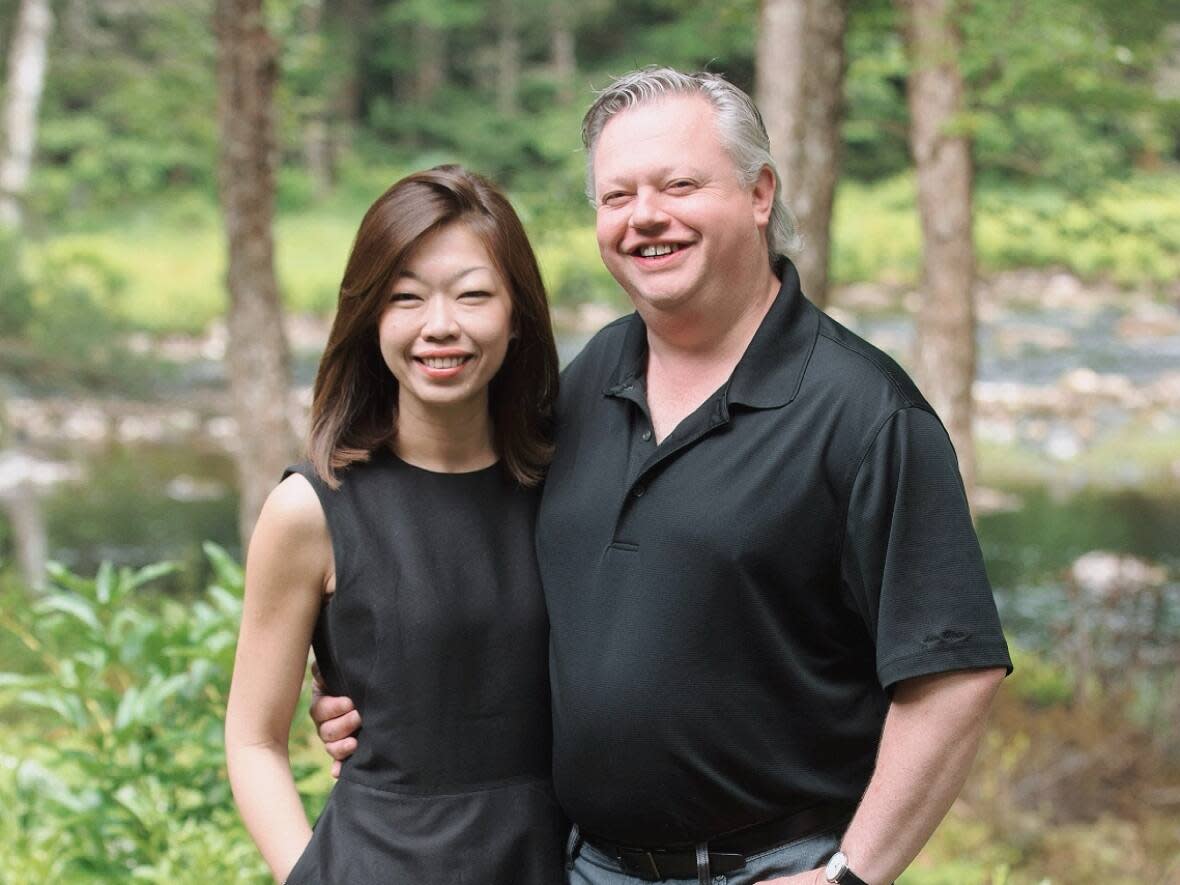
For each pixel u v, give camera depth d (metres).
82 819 2.87
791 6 6.00
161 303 21.53
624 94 2.07
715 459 2.00
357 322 2.11
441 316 2.06
